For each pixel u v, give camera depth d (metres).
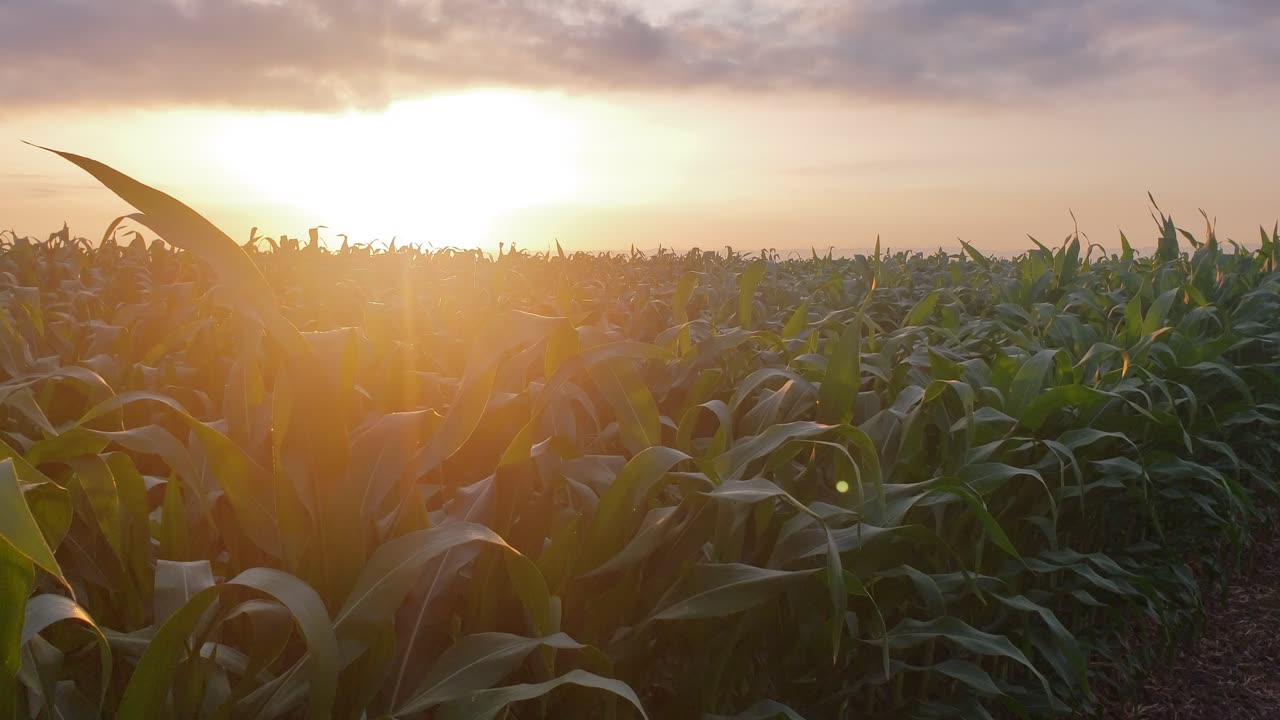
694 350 2.74
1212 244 6.72
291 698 1.23
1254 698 3.44
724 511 1.82
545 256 8.51
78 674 1.49
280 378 1.24
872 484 2.16
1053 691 2.94
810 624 1.95
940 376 2.62
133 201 1.04
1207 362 4.16
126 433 1.42
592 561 1.62
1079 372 3.13
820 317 5.15
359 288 5.27
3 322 2.36
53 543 1.27
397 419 1.38
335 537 1.26
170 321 3.66
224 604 1.38
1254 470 4.52
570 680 1.21
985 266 7.15
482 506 1.50
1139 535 3.92
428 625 1.37
